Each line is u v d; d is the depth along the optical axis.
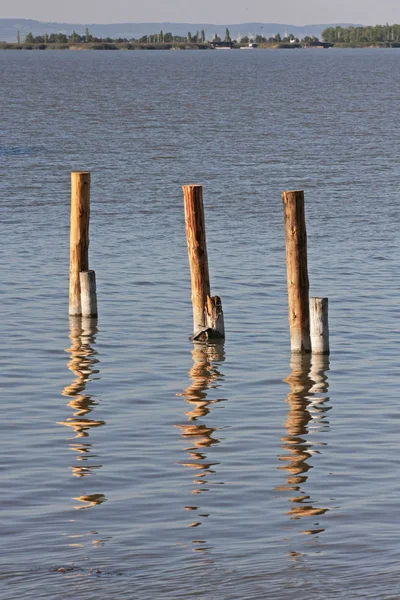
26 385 60.91
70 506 42.66
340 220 119.06
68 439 51.41
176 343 70.69
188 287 86.88
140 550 37.97
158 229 113.19
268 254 99.69
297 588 33.47
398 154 185.62
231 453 49.34
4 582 34.84
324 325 67.50
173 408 56.75
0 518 41.38
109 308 79.75
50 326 74.44
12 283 87.00
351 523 40.50
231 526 40.41
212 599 32.69
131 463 48.00
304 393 59.41
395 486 44.75
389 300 81.69
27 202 130.50
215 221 118.38
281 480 45.66
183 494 44.00
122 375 63.16
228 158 179.88
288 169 165.12
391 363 65.44
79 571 35.78
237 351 68.62
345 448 49.91
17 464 47.75
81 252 76.62
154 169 164.88
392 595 32.56
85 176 76.06
